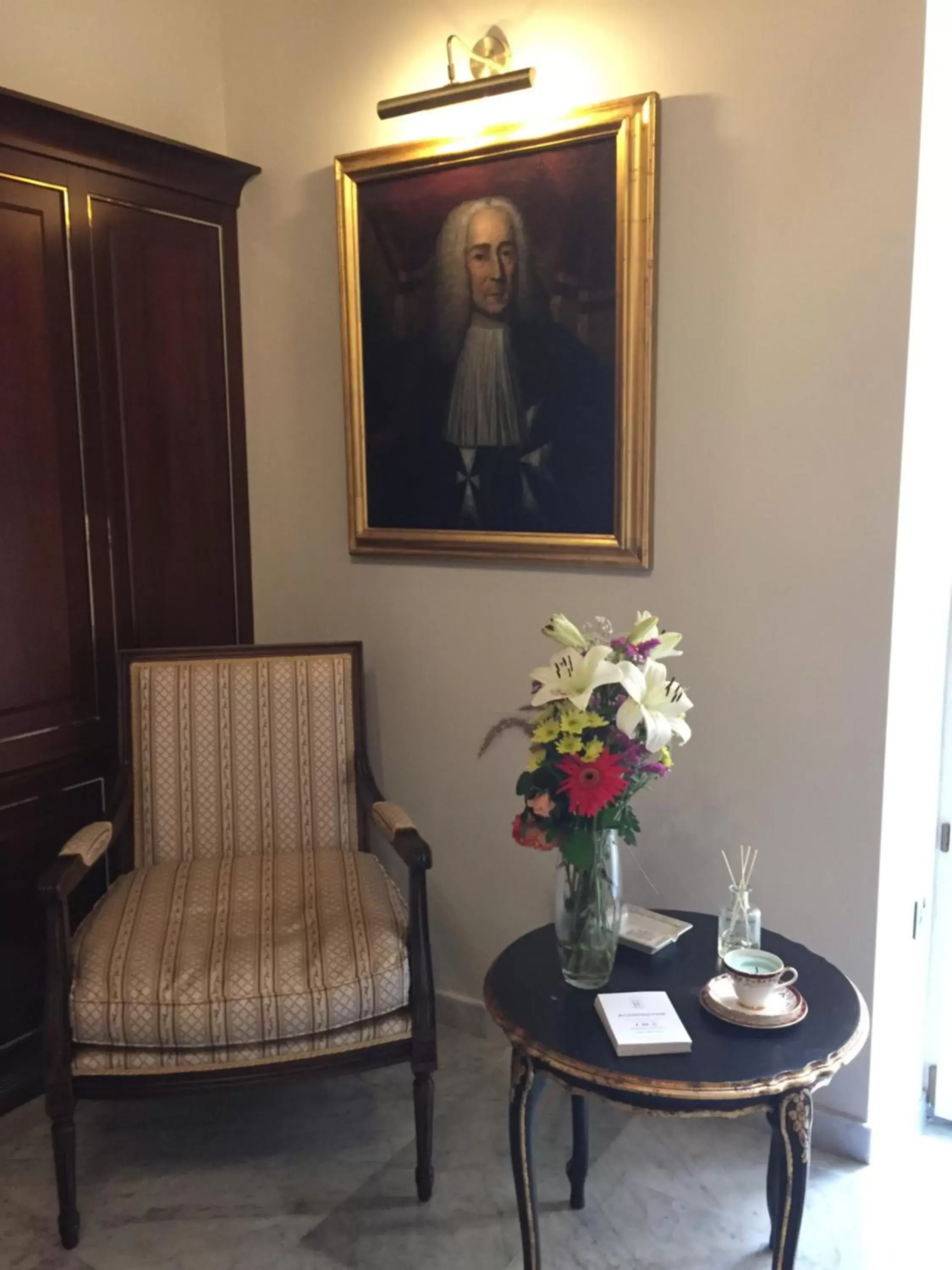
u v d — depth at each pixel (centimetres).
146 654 239
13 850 230
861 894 204
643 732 156
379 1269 182
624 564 221
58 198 229
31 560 230
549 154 219
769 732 211
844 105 188
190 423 265
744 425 206
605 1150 212
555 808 159
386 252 245
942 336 204
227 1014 182
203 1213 197
